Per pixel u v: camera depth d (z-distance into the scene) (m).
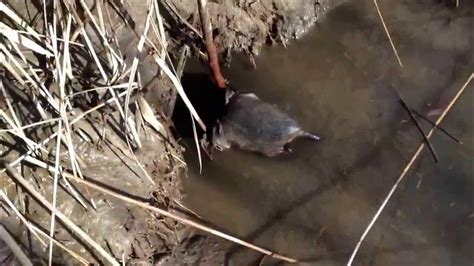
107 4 2.38
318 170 2.43
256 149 2.43
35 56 2.24
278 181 2.42
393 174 2.40
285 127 2.39
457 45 2.66
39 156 2.16
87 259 2.12
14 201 2.12
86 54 2.32
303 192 2.39
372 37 2.70
